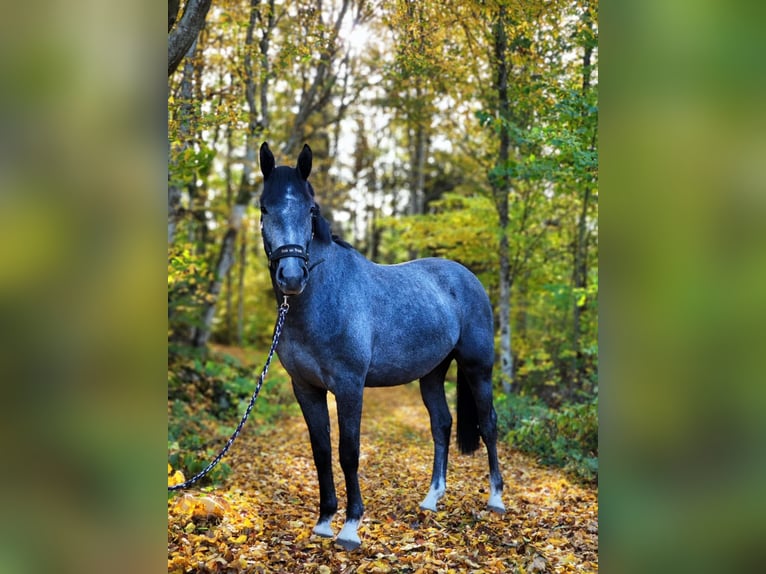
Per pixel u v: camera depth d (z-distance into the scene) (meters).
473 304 4.12
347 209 15.56
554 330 9.54
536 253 9.35
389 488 4.54
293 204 2.91
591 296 7.45
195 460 4.30
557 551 3.18
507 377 8.26
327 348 3.14
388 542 3.27
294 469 5.21
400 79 7.72
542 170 6.52
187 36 3.52
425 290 3.75
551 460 5.44
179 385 7.64
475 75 7.51
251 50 6.72
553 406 8.07
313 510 3.99
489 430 4.05
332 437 7.07
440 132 8.98
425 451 6.12
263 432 6.95
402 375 3.60
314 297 3.12
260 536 3.26
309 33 7.00
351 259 3.39
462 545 3.26
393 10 6.70
